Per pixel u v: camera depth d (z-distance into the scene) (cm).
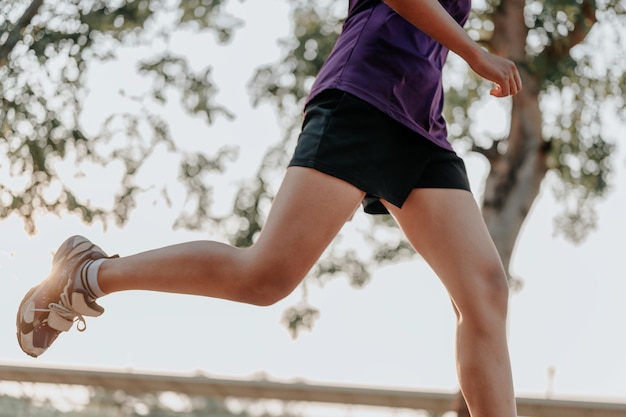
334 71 219
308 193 206
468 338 222
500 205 822
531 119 797
